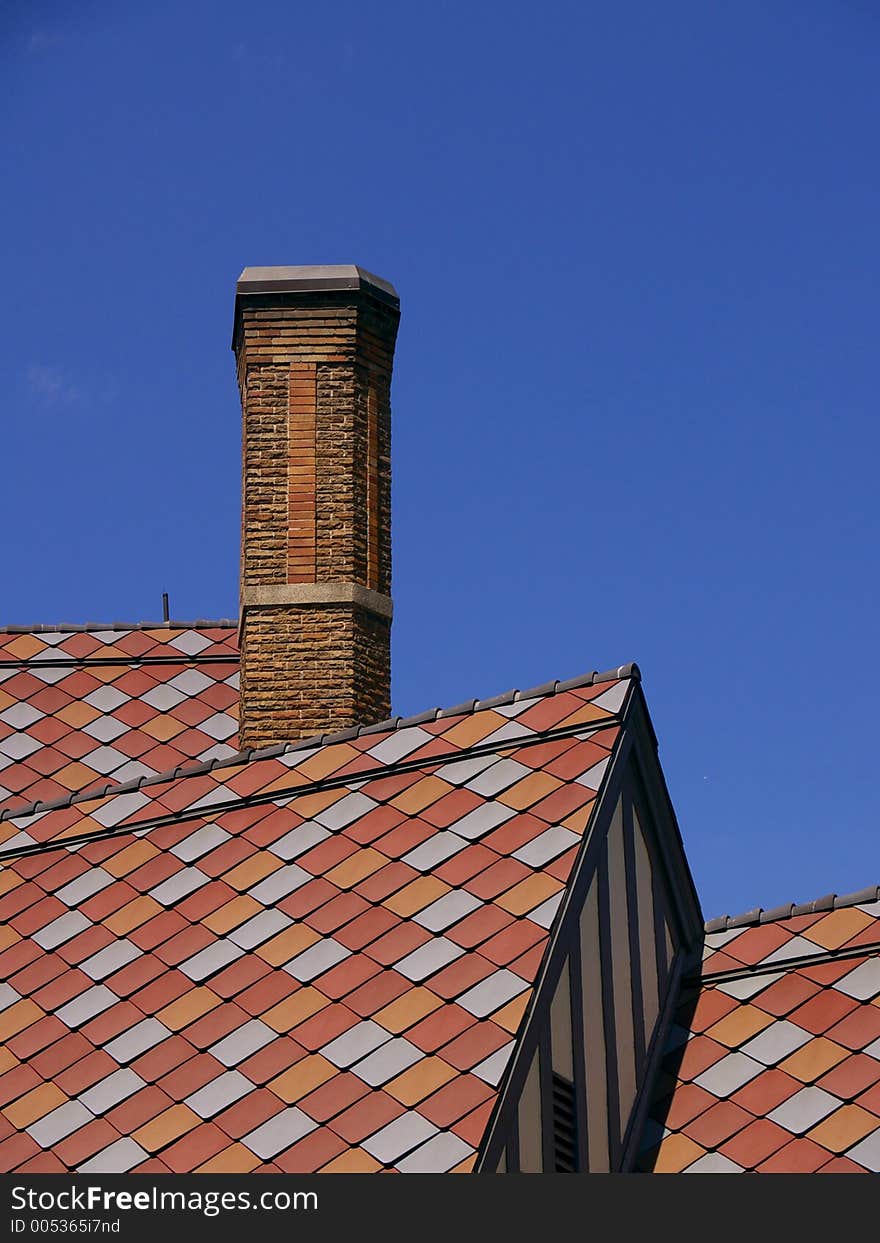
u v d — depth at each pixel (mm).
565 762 34969
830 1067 33031
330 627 44062
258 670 43875
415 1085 29516
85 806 38844
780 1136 32031
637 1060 33594
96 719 47625
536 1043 30109
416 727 37531
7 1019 33469
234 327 47000
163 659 49406
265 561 44594
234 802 37250
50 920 35719
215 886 35250
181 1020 32312
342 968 32219
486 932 31844
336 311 46125
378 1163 28438
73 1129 30609
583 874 32625
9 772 45875
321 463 45250
